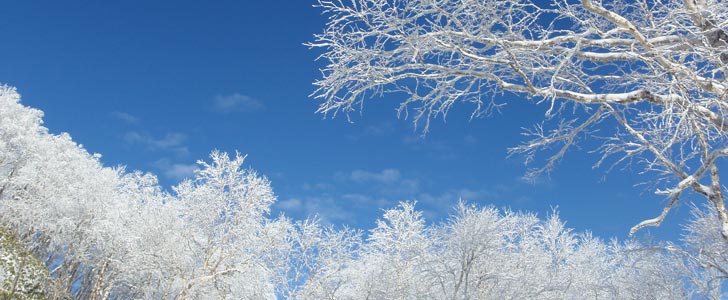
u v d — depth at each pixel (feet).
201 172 67.05
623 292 43.45
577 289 58.44
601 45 15.79
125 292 91.35
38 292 78.59
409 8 17.34
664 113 13.60
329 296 62.90
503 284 55.21
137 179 99.40
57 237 88.48
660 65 14.79
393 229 65.72
